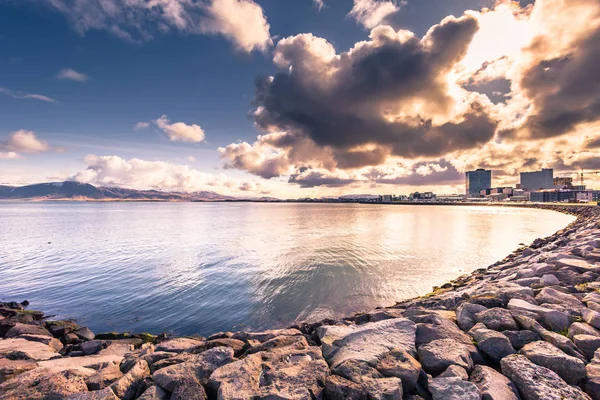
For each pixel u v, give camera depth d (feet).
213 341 20.84
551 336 15.87
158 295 59.88
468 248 106.73
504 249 104.63
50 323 45.98
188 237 148.77
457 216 320.50
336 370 13.98
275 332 25.31
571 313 19.35
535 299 22.86
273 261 87.20
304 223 231.71
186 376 14.25
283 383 12.98
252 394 12.34
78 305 56.44
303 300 54.70
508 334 16.62
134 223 247.70
